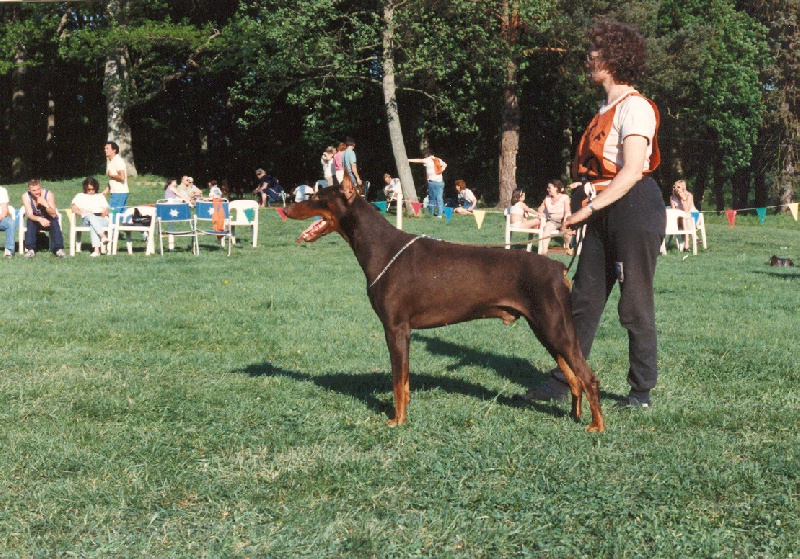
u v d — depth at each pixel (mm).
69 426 4562
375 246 4629
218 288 10297
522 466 3928
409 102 35156
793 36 36531
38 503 3471
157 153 40969
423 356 6582
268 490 3625
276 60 27016
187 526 3273
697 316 8523
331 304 9117
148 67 35531
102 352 6516
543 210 15633
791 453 4109
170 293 9797
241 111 39625
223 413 4820
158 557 2998
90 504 3449
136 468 3902
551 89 35000
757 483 3689
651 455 4094
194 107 40250
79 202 14562
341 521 3293
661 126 34156
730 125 33406
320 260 14055
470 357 6562
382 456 4090
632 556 3029
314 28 26656
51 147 41000
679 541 3123
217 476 3807
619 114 4719
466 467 3930
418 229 19234
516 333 7609
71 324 7617
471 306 4520
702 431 4523
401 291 4539
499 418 4742
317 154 38188
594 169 4848
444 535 3166
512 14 27141
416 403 5078
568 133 36562
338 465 3930
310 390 5395
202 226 18875
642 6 28969
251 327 7691
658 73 29000
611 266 5023
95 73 40375
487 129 38094
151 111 40406
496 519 3352
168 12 35344
